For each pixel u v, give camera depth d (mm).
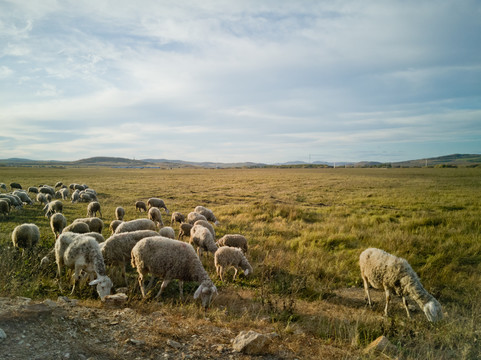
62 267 7941
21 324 4297
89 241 7312
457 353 5227
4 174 73438
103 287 6660
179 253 7402
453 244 12141
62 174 78312
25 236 9633
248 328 5680
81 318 4965
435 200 27547
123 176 71938
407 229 15031
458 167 128000
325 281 9227
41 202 25141
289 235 14945
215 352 4480
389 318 6703
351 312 7203
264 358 4465
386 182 50719
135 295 7176
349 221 17719
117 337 4578
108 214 20750
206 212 18062
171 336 4809
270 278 9094
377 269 7387
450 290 8617
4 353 3596
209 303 6898
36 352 3770
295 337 5477
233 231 15758
